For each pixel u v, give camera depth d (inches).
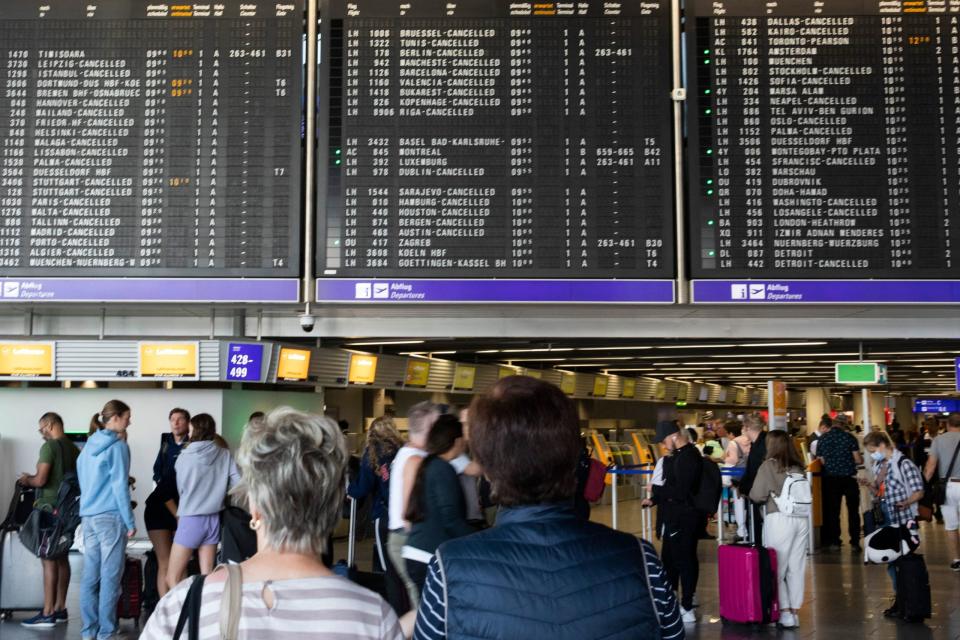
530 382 88.7
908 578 291.4
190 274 361.1
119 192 362.9
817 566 413.7
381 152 363.6
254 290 360.8
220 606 75.0
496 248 361.1
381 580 147.6
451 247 361.1
